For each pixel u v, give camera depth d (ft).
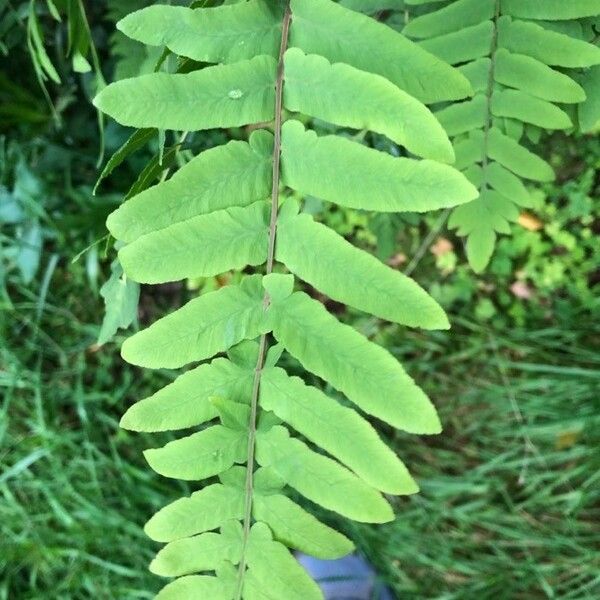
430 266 1.63
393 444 1.66
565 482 1.61
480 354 1.65
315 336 0.66
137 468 1.66
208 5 0.73
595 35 0.83
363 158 0.63
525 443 1.62
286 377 0.68
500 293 1.65
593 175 1.49
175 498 1.61
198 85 0.66
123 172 1.64
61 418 1.72
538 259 1.60
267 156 0.68
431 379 1.68
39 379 1.68
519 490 1.63
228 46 0.68
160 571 0.71
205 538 0.71
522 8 0.79
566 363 1.62
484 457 1.64
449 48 0.81
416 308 0.63
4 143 1.66
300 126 0.66
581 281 1.61
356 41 0.67
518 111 0.82
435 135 0.62
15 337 1.74
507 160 0.86
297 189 0.67
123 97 0.65
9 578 1.64
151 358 0.68
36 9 1.24
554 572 1.57
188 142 0.89
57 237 1.69
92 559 1.60
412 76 0.66
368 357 0.64
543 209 1.55
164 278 0.66
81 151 1.61
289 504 0.70
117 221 0.66
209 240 0.66
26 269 1.69
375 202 0.63
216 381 0.69
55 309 1.74
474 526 1.64
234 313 0.68
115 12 1.07
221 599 0.70
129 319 0.89
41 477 1.67
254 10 0.68
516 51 0.80
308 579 0.69
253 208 0.67
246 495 0.70
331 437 0.66
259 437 0.69
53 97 1.56
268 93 0.68
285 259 0.67
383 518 0.66
